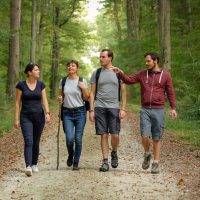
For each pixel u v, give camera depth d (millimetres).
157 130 9602
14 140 15086
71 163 10234
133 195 7730
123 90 9859
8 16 30969
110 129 9875
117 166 10266
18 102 9797
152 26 36000
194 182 8617
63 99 10055
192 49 25438
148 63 9609
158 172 9555
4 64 32031
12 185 8516
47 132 17594
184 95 22828
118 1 50094
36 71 9703
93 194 7781
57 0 36219
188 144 14039
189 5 31547
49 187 8289
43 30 39938
